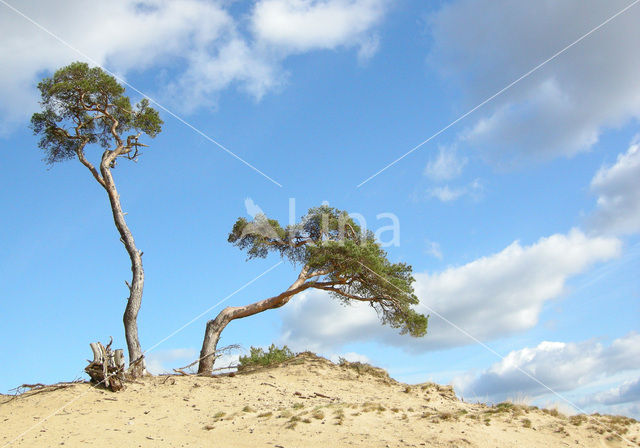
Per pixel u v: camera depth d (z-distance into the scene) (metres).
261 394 19.48
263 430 14.59
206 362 24.52
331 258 24.86
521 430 15.16
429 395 21.08
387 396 20.38
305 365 24.33
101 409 16.95
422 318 25.91
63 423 15.55
